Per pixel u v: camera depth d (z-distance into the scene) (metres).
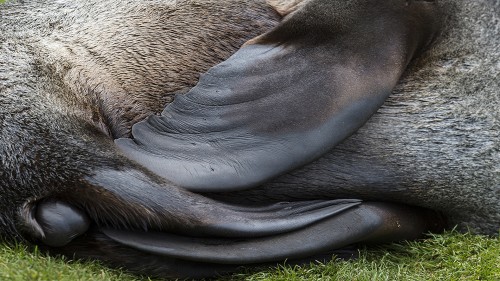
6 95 17.92
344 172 18.12
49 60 19.27
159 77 19.62
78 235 16.64
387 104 18.20
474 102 18.12
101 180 16.62
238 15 20.02
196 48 19.86
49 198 16.56
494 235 18.53
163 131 17.61
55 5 20.77
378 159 18.09
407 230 18.31
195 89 17.94
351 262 17.66
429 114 18.14
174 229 16.62
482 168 18.03
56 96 18.23
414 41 18.05
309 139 17.02
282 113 17.27
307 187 18.14
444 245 18.20
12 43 19.44
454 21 18.44
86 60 19.61
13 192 16.66
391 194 18.25
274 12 19.88
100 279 15.84
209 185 16.88
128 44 19.89
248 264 17.00
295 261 17.31
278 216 17.25
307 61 17.67
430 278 17.09
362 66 17.45
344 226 17.38
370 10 17.81
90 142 17.23
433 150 18.05
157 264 16.83
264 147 17.11
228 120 17.47
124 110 19.25
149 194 16.61
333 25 17.81
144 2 20.42
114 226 16.69
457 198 18.25
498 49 18.33
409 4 17.98
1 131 17.19
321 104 17.17
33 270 15.27
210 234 16.73
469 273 17.14
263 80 17.66
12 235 16.69
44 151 16.92
